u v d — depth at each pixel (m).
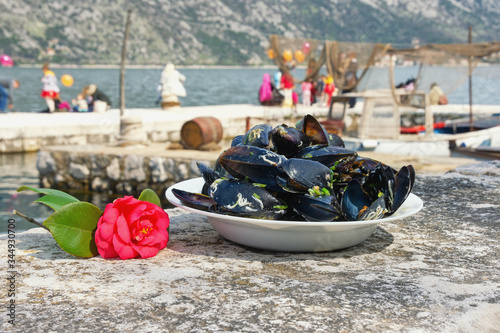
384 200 1.47
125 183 12.10
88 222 1.45
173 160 11.66
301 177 1.34
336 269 1.39
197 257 1.48
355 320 1.03
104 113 19.67
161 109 21.75
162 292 1.18
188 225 1.86
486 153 12.57
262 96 23.44
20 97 36.97
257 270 1.36
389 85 12.58
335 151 1.44
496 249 1.63
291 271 1.36
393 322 1.03
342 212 1.45
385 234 1.79
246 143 1.51
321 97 21.56
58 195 1.49
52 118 17.47
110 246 1.43
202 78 86.00
